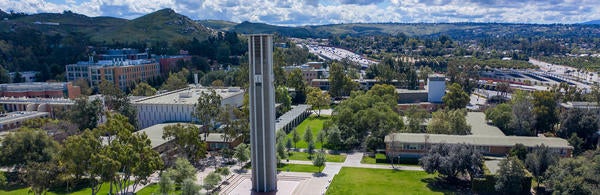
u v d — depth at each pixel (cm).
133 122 14300
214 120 13325
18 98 18688
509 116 13712
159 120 15250
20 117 15125
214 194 8812
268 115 8950
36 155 9800
